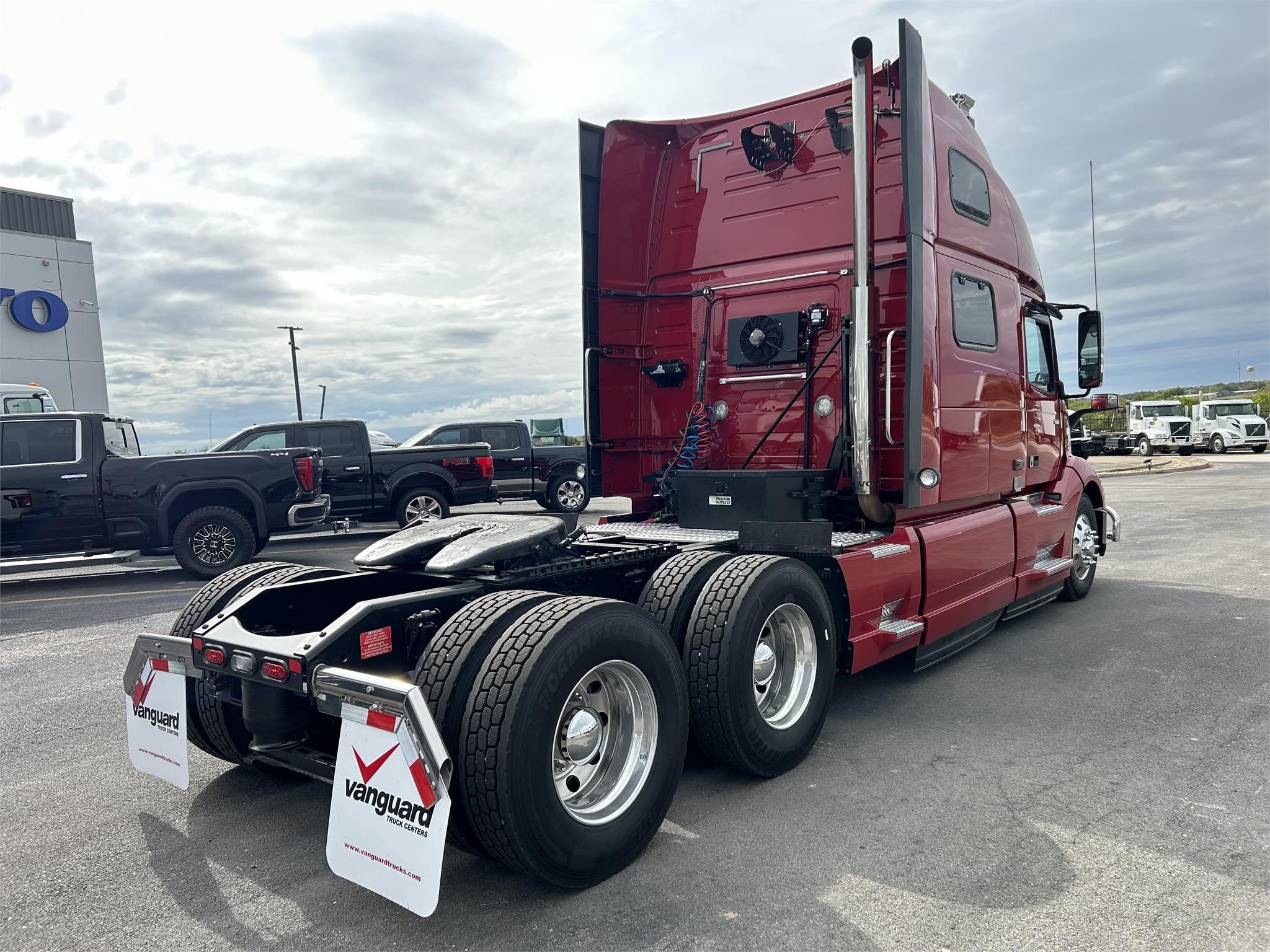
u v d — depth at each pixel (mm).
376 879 2420
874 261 4719
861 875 2756
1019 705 4500
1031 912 2510
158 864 2963
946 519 5059
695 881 2752
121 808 3453
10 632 6930
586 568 3602
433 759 2340
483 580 3361
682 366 5621
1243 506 14219
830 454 4891
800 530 3928
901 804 3291
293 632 3537
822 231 5035
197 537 9594
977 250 5281
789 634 3797
